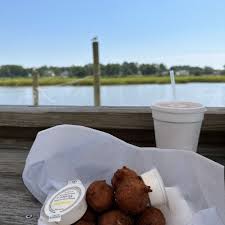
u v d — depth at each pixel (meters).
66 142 0.77
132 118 1.18
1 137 1.33
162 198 0.60
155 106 0.94
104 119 1.20
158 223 0.58
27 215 0.73
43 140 0.79
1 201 0.81
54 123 1.24
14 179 0.94
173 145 0.92
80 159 0.77
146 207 0.59
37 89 6.88
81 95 6.86
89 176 0.76
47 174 0.77
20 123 1.28
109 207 0.59
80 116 1.22
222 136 1.16
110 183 0.68
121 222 0.56
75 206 0.58
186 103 0.99
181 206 0.62
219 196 0.61
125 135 1.22
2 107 1.38
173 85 1.17
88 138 0.76
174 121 0.89
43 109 1.30
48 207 0.61
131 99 4.50
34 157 0.79
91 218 0.59
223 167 0.61
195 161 0.66
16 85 7.91
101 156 0.75
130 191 0.57
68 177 0.76
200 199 0.65
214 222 0.59
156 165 0.71
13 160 1.11
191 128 0.91
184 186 0.68
